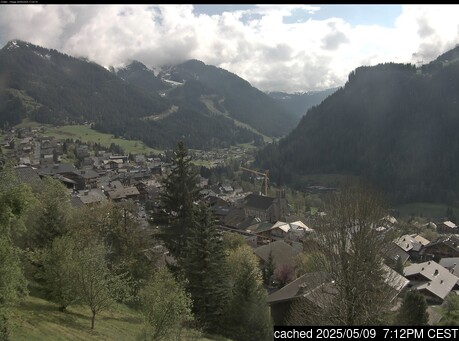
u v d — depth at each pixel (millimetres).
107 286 33688
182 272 40656
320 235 31672
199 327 35688
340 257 28625
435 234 142375
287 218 141875
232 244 80188
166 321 27328
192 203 46438
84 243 39438
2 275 21188
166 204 46906
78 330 30141
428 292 74750
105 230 47250
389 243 32406
